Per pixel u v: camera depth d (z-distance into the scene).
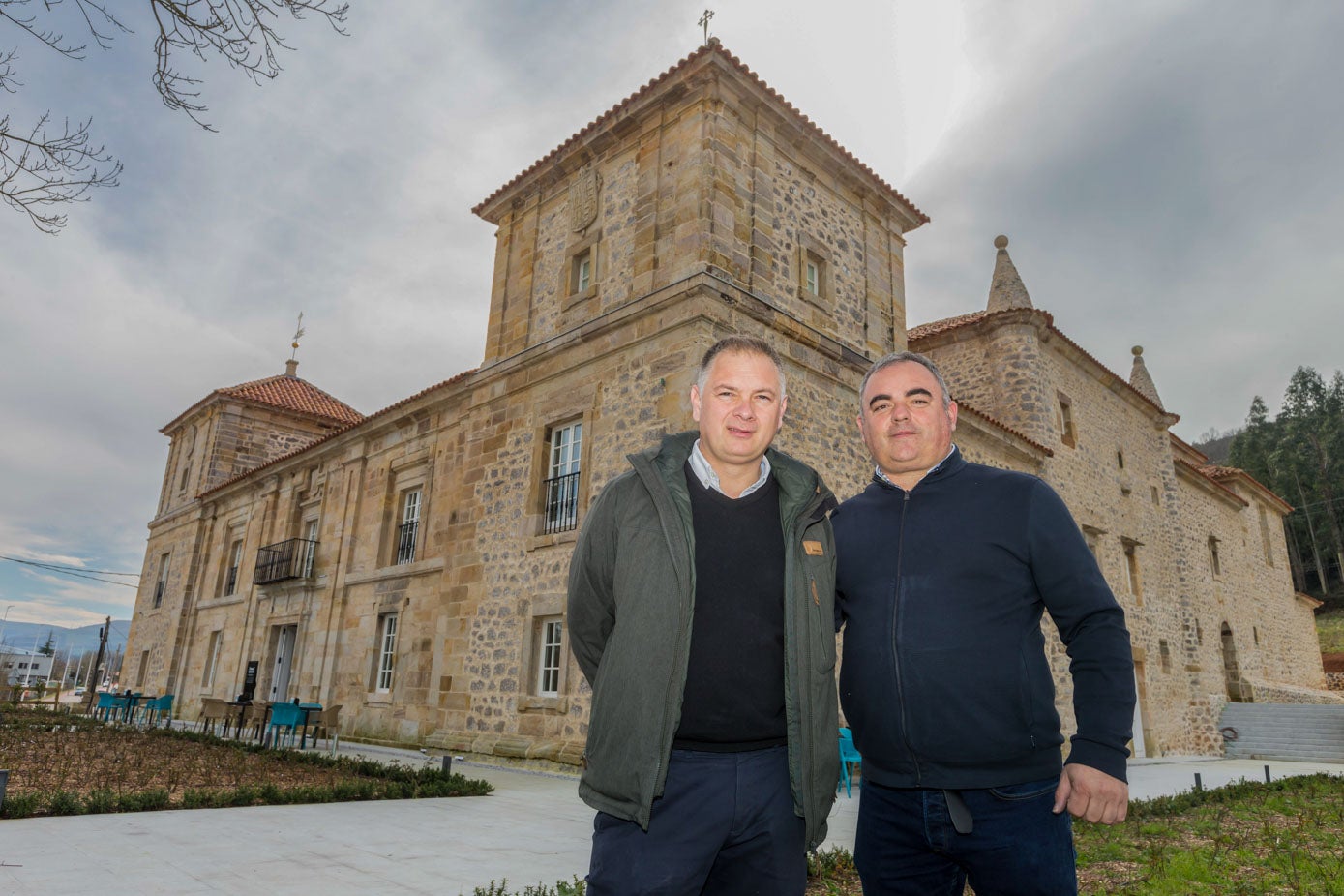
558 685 10.51
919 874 2.06
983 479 2.16
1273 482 50.75
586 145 12.77
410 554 15.09
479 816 6.35
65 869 4.01
